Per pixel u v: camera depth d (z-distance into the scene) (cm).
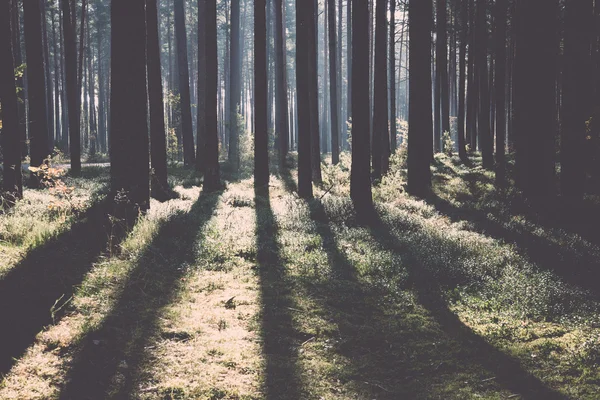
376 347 641
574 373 580
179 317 666
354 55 1434
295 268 926
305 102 1784
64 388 482
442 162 2778
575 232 1442
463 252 1085
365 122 1445
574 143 1581
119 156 1150
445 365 600
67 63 2411
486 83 2558
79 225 964
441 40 3058
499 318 736
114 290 719
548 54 1706
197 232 1085
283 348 611
